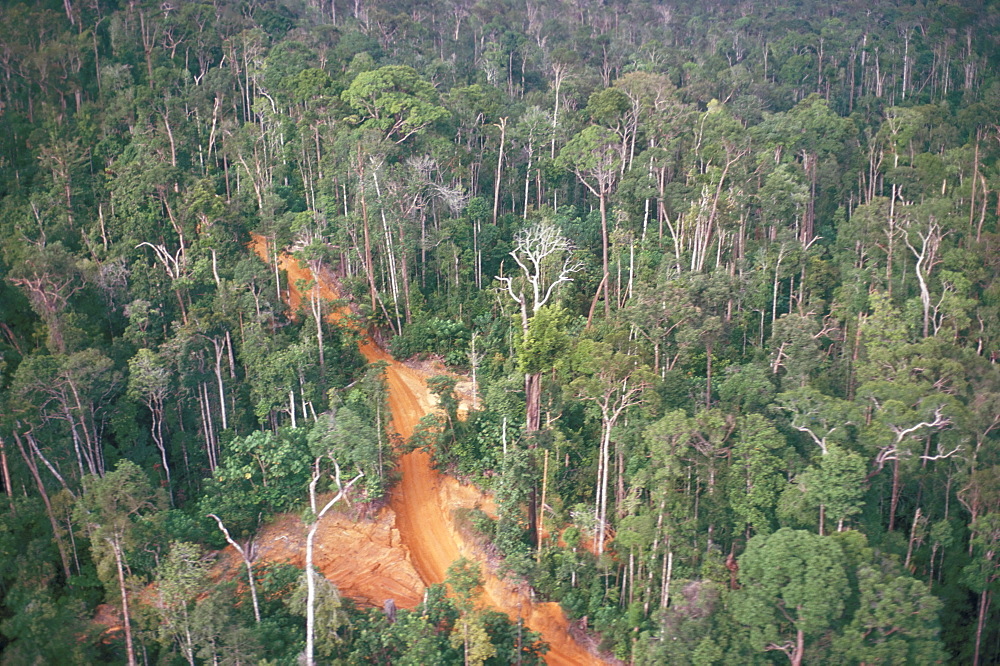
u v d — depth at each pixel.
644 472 56.97
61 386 58.00
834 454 52.88
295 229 83.69
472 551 62.31
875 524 56.12
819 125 104.38
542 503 62.22
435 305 90.31
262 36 121.00
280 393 68.44
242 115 115.31
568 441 65.69
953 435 60.34
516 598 58.97
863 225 85.88
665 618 50.25
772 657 49.09
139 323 73.19
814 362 67.94
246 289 78.50
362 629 51.62
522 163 107.62
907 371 65.25
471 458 68.06
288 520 64.00
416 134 100.38
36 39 104.50
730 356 76.06
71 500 55.06
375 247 92.88
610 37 149.12
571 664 56.41
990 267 82.25
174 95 107.69
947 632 58.62
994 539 56.25
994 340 76.44
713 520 56.69
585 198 109.75
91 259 82.38
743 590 49.28
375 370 70.50
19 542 53.31
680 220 91.56
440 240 91.88
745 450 56.09
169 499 62.97
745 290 81.25
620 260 89.25
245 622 50.41
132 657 48.59
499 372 79.94
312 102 103.00
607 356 59.34
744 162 90.38
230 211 87.94
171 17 117.75
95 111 100.44
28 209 85.88
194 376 67.56
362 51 132.38
